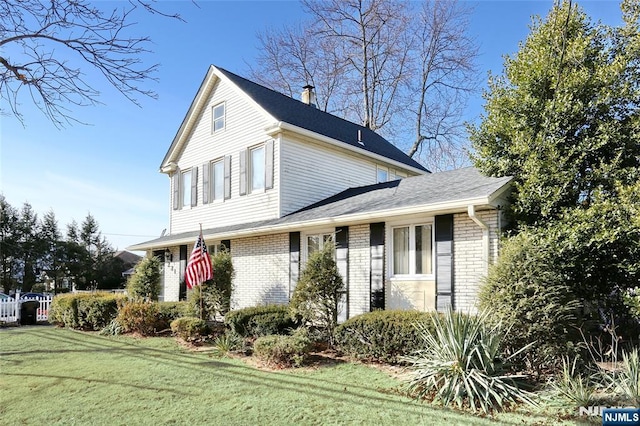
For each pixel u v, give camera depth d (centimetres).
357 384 626
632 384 507
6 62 525
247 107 1445
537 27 912
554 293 603
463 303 841
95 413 531
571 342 600
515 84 888
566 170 780
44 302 1702
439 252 886
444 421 472
